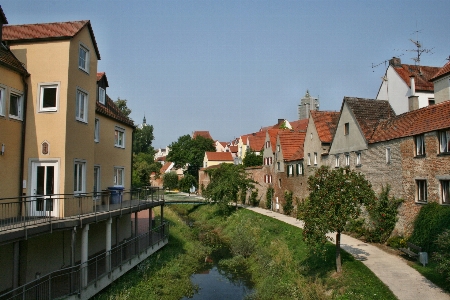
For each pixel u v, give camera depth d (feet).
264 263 67.41
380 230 66.49
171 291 55.36
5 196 44.50
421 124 61.41
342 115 87.61
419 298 39.60
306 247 68.33
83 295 40.88
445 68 72.84
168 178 257.14
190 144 268.82
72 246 42.24
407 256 56.65
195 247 85.97
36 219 42.34
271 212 124.77
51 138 47.47
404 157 64.08
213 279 65.21
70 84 48.70
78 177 51.57
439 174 55.88
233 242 89.25
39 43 48.75
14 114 46.80
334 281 49.08
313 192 51.21
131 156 82.89
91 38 55.11
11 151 45.52
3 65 43.80
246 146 232.73
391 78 91.15
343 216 47.09
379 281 44.98
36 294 37.32
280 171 126.62
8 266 43.60
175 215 131.13
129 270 56.95
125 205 62.34
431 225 54.85
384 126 73.87
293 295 49.29
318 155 98.32
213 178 152.87
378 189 71.87
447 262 39.55
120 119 75.41
